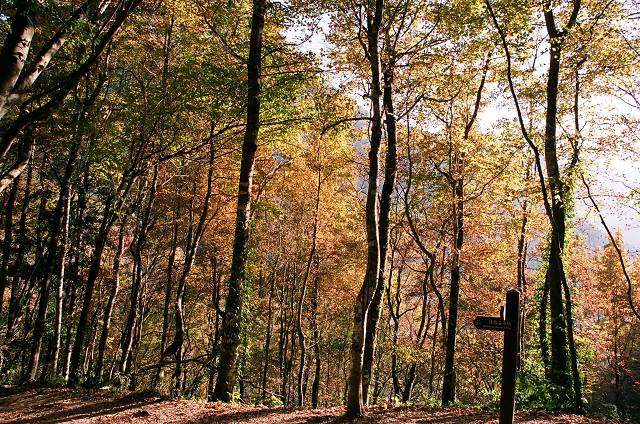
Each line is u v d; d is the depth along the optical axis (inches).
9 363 876.0
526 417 371.9
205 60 561.6
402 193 906.1
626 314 1157.7
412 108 664.4
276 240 1155.3
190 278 1111.6
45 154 740.0
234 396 451.5
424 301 932.0
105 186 885.2
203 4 559.8
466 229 780.0
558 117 634.2
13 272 880.9
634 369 1269.7
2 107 211.6
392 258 948.0
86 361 999.0
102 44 263.9
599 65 561.3
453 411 389.7
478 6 468.1
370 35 394.3
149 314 1354.6
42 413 400.5
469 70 620.4
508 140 642.2
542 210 714.8
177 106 544.7
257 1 499.8
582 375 717.9
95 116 489.7
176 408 403.2
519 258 806.5
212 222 973.2
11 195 772.0
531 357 761.6
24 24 219.3
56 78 535.2
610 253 1155.3
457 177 705.6
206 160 761.0
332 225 1080.2
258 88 489.4
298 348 1363.2
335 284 1206.9
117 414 387.5
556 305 472.4
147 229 776.3
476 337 1092.5
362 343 357.7
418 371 1163.9
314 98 558.9
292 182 1047.0
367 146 794.2
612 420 390.0
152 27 618.8
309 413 379.9
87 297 592.4
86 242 922.7
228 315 451.5
